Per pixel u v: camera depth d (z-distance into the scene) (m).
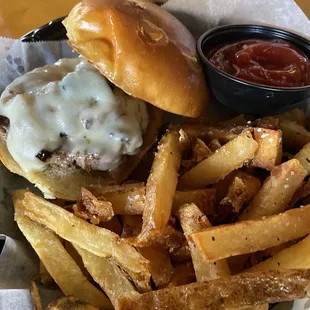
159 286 0.17
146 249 0.17
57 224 0.17
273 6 0.23
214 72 0.21
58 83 0.20
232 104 0.22
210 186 0.19
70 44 0.19
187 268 0.17
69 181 0.20
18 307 0.17
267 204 0.17
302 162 0.19
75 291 0.17
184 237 0.17
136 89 0.19
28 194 0.18
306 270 0.15
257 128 0.19
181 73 0.20
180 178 0.19
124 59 0.18
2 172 0.21
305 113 0.23
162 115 0.23
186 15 0.24
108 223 0.18
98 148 0.20
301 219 0.16
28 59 0.23
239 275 0.15
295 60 0.21
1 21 0.27
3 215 0.20
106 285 0.17
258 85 0.20
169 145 0.19
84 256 0.17
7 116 0.20
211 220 0.19
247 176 0.19
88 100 0.20
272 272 0.15
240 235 0.16
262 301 0.14
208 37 0.22
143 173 0.22
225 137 0.20
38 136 0.19
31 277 0.19
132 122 0.20
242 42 0.22
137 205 0.18
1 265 0.18
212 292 0.15
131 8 0.19
